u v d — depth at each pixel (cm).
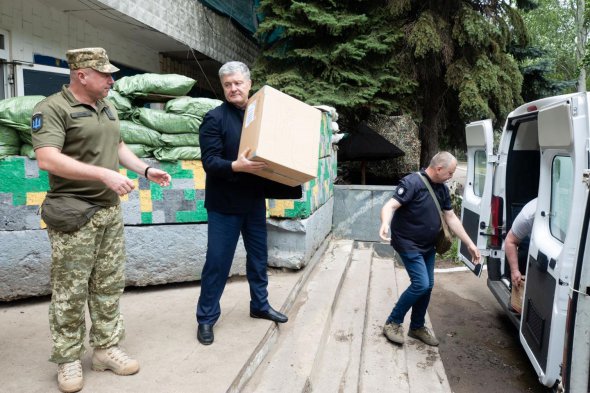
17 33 554
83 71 223
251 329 318
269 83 930
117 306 261
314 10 885
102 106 241
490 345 443
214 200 293
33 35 577
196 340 300
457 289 601
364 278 535
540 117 324
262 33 944
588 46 1681
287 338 342
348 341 377
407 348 405
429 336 412
